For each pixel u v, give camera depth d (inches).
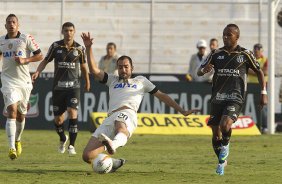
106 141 1170.0
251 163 1497.3
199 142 2085.4
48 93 2549.2
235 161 1539.1
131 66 1293.1
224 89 1321.4
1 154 1675.7
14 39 1557.6
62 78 1743.4
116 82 1294.3
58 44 1753.2
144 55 3221.0
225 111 1300.4
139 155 1673.2
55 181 1170.0
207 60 1338.6
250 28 3284.9
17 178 1203.2
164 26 3284.9
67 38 1747.0
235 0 3344.0
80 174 1266.0
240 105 1317.7
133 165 1439.5
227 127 1274.6
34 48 1561.3
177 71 3193.9
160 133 2379.4
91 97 2539.4
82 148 1883.6
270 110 2443.4
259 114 2522.1
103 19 3282.5
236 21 3302.2
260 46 2549.2
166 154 1707.7
